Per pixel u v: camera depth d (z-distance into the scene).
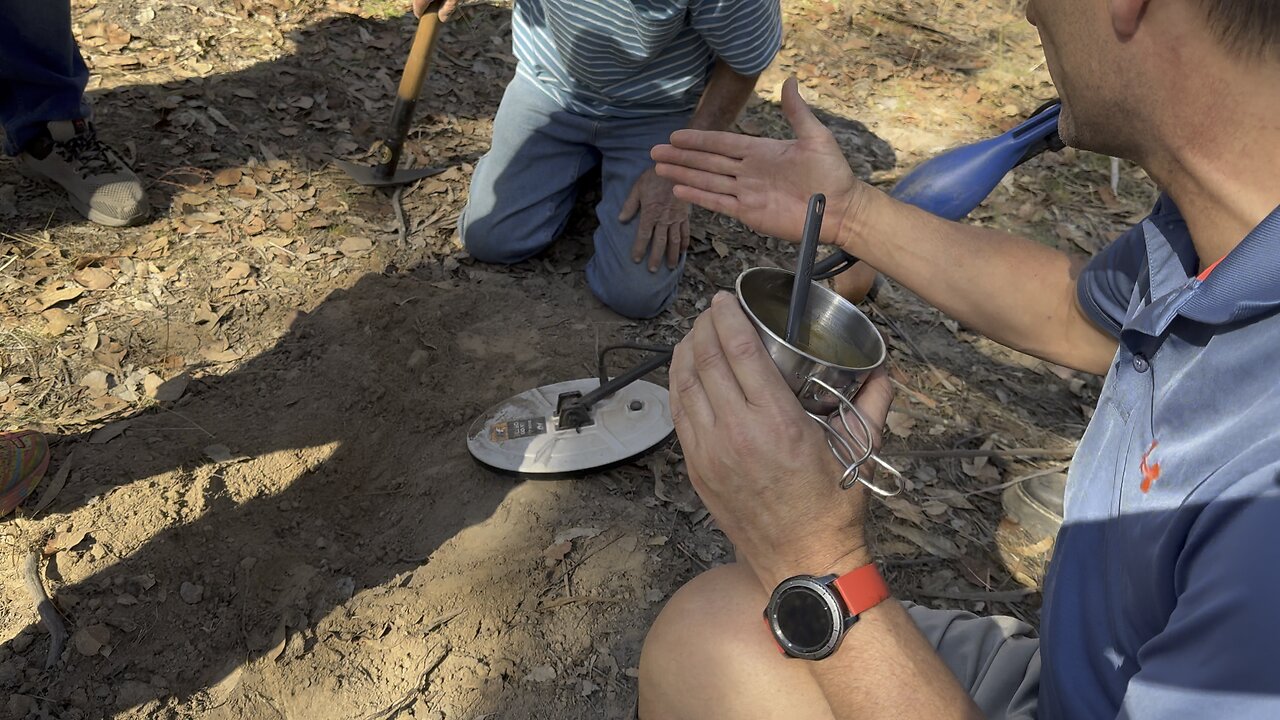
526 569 2.16
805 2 5.24
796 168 1.57
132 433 2.33
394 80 3.91
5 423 2.30
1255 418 0.81
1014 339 1.57
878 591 1.07
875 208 1.57
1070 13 0.91
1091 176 4.12
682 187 1.67
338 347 2.69
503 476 2.37
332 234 3.11
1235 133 0.83
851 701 1.06
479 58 4.18
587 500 2.34
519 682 1.95
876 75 4.68
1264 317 0.82
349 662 1.97
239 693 1.90
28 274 2.73
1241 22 0.77
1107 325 1.38
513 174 3.00
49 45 2.76
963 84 4.71
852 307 1.24
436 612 2.06
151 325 2.66
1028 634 1.38
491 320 2.88
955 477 2.56
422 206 3.31
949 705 1.03
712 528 2.31
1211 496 0.80
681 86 2.81
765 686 1.21
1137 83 0.87
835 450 1.12
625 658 2.01
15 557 2.02
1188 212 0.92
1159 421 0.94
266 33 3.98
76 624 1.93
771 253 3.40
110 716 1.83
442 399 2.58
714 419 1.11
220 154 3.32
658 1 2.49
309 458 2.38
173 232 2.98
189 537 2.13
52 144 2.92
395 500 2.35
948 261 1.57
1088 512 1.07
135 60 3.65
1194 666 0.74
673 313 3.04
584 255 3.24
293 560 2.16
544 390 2.49
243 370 2.57
